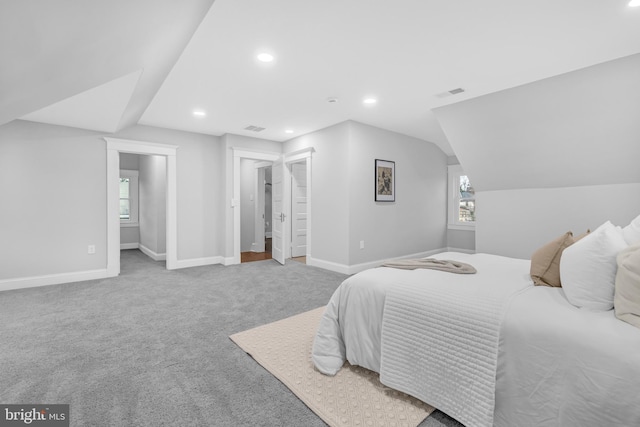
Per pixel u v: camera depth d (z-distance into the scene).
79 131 4.21
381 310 1.84
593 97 2.94
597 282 1.35
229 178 5.42
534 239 4.05
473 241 6.20
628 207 3.35
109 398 1.67
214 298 3.46
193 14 1.93
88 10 1.34
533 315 1.36
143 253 6.67
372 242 4.97
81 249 4.26
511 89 3.30
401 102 3.76
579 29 2.21
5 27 1.16
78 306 3.18
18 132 3.83
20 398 1.67
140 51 2.09
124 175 7.23
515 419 1.33
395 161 5.31
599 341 1.16
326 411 1.57
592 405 1.13
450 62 2.71
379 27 2.19
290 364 2.02
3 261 3.77
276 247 5.86
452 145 4.27
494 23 2.14
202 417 1.53
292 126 4.91
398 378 1.69
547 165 3.71
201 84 3.20
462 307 1.54
